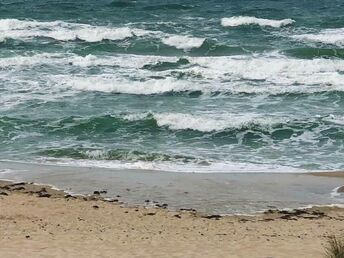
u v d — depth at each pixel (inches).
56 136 1126.4
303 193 863.1
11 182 891.4
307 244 665.0
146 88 1414.9
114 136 1137.4
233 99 1363.2
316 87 1434.5
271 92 1395.2
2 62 1596.9
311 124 1186.0
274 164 992.2
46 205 788.6
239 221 750.5
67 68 1578.5
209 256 620.4
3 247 630.5
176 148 1072.8
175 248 644.7
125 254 620.4
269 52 1753.2
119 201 816.9
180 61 1638.8
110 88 1414.9
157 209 786.8
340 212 794.2
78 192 853.2
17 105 1291.8
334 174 943.0
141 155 1023.0
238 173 946.1
